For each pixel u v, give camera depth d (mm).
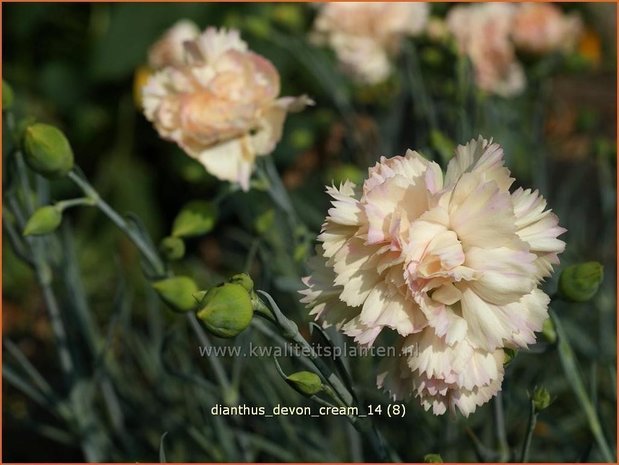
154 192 3039
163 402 1764
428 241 919
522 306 925
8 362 2096
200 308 939
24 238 1490
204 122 1395
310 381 980
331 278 969
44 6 3139
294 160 2641
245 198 2309
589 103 3217
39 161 1253
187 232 1372
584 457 1214
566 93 3318
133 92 2982
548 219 939
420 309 930
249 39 2730
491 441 1525
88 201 1321
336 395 1022
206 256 2758
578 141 2830
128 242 2854
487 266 908
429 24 2021
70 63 3160
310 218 2262
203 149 1427
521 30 2088
